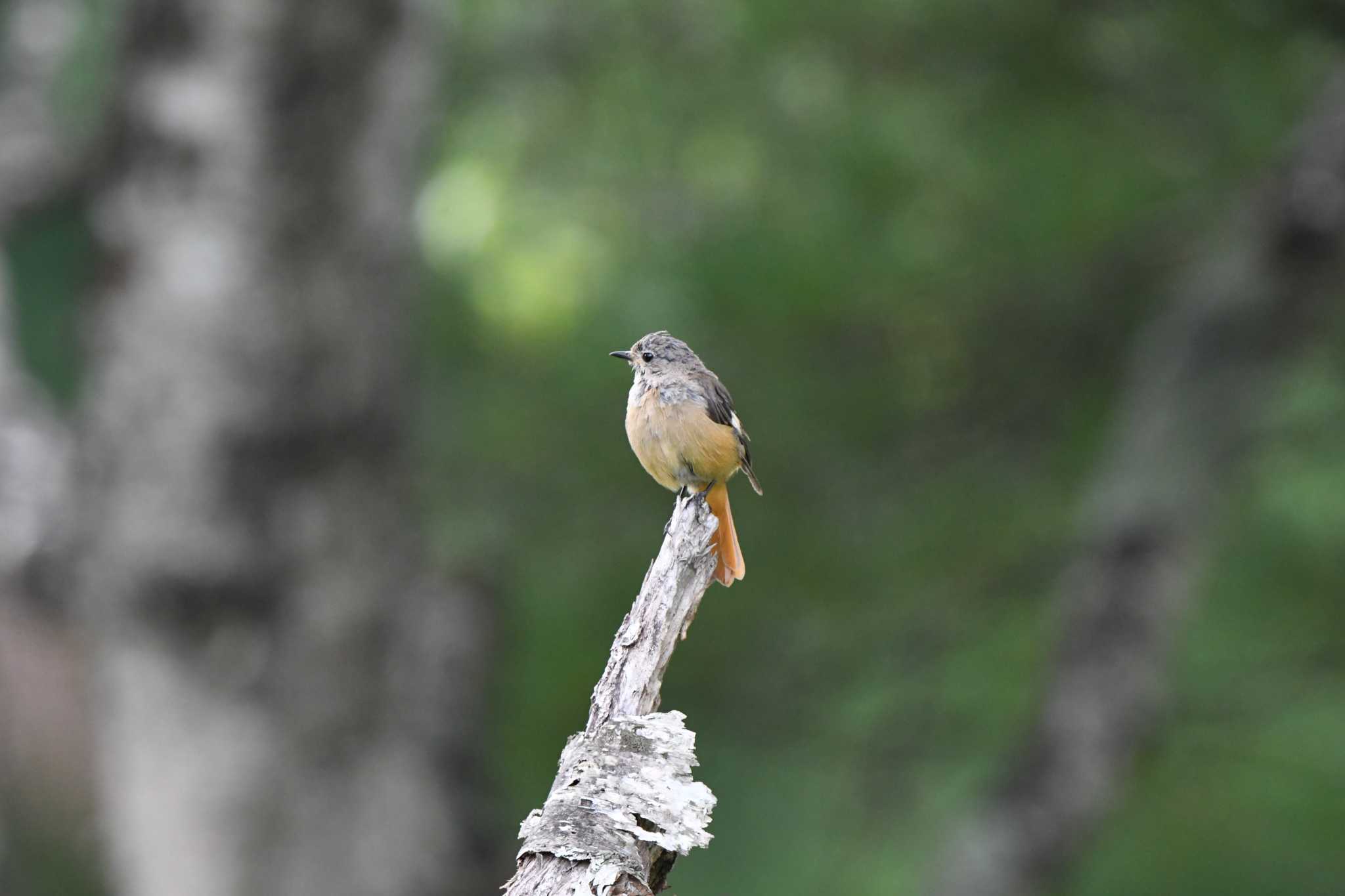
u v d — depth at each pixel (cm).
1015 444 1231
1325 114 1092
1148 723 1179
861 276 1100
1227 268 1141
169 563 1027
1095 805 1180
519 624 1156
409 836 1089
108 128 1055
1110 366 1214
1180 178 1119
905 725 1288
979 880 1183
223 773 1038
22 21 1228
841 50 1091
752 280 1080
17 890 1043
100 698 1058
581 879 417
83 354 1182
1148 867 1164
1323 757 1158
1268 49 1079
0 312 1224
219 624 1038
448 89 1194
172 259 1027
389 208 1066
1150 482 1155
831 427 1181
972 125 1094
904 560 1207
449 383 1223
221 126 1018
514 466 1166
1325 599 1131
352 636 1067
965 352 1186
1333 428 1165
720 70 1116
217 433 1027
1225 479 1152
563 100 1148
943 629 1254
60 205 1218
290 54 1013
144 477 1034
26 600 1088
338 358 1051
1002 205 1104
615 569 1152
